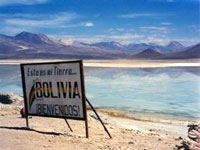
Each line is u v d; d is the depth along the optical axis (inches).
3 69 3703.3
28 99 438.9
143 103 1090.1
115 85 1710.1
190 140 315.3
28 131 408.2
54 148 318.3
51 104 413.1
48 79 412.8
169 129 626.5
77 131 450.3
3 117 561.9
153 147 354.6
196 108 975.0
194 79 2053.4
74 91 387.9
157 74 2637.8
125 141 387.5
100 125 543.8
